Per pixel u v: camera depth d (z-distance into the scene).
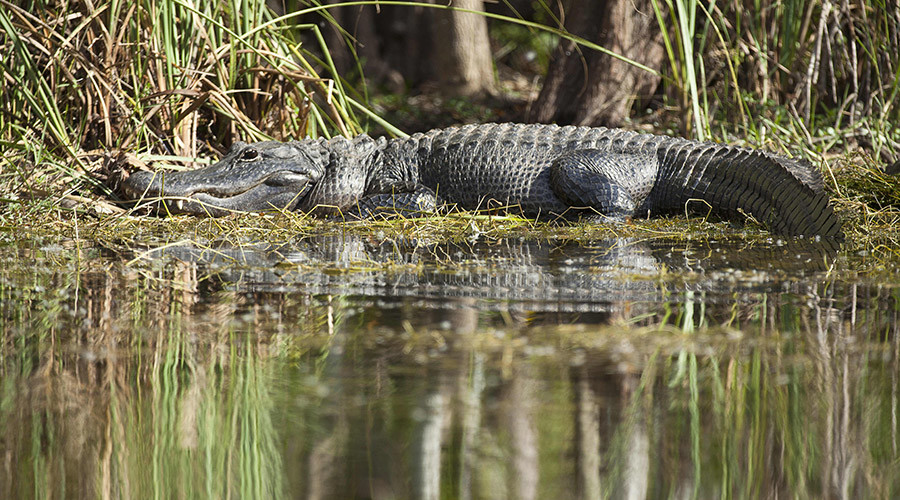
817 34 25.19
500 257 14.01
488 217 18.05
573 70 29.66
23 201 17.70
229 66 21.64
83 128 20.05
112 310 10.28
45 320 9.78
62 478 6.14
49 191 18.09
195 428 6.86
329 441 6.55
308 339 9.01
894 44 26.17
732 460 6.30
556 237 16.47
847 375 7.85
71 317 9.95
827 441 6.59
